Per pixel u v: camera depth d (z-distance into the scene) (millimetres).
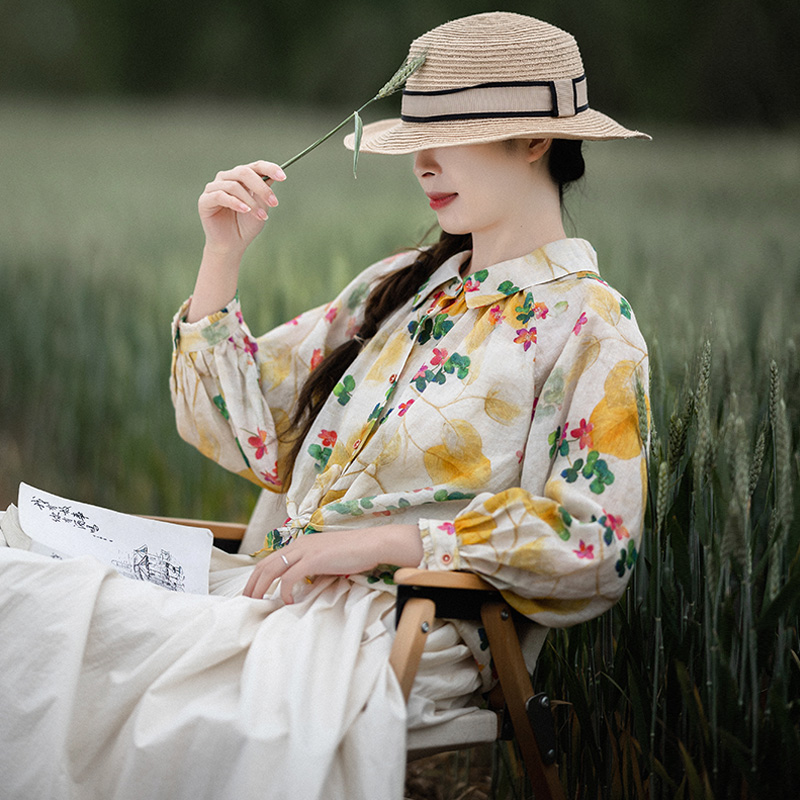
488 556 1735
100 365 4082
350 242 6578
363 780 1569
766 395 2010
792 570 1748
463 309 2047
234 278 2207
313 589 1904
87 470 4098
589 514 1750
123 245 6898
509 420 1916
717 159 11875
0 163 12523
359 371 2168
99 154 13672
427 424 1937
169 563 2037
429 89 1967
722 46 20234
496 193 1973
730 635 1725
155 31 28906
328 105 26297
